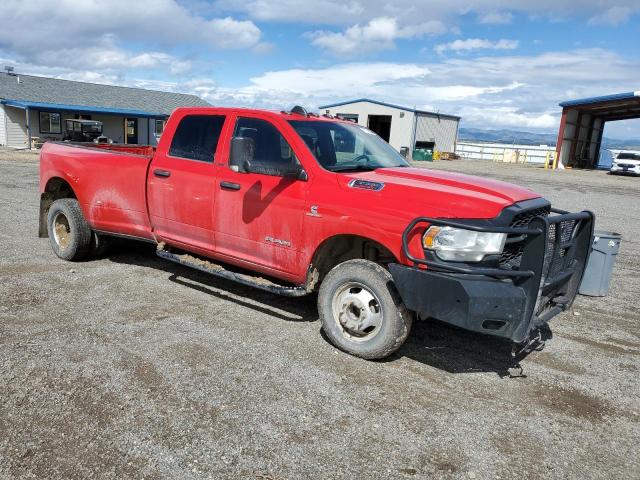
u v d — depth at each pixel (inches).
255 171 192.1
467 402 150.2
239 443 124.6
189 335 183.6
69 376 150.6
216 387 149.1
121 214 243.6
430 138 1978.3
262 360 167.5
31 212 408.2
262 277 210.2
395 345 165.5
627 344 200.7
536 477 119.0
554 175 1293.1
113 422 130.1
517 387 161.2
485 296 143.4
